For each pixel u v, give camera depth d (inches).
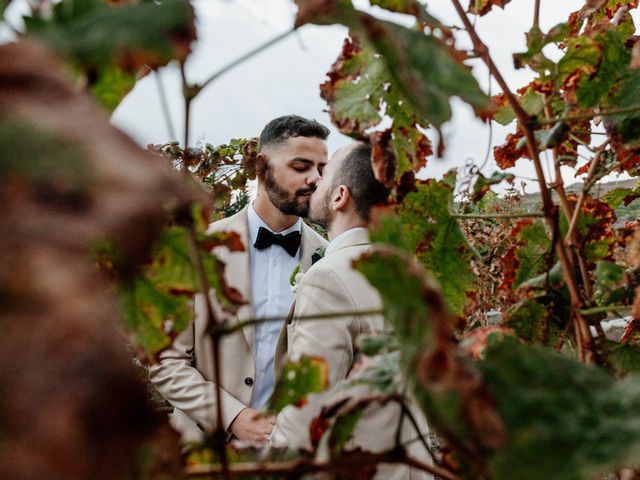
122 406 9.0
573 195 40.4
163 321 25.3
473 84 18.0
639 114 32.0
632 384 18.6
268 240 100.7
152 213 8.9
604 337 33.4
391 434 51.9
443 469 22.0
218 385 18.1
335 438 23.8
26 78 10.6
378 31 16.5
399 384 22.7
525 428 17.5
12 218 8.4
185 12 13.5
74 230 8.4
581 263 35.3
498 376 19.0
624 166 37.1
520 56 33.1
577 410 18.0
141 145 10.5
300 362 25.2
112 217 8.6
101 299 8.7
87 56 12.3
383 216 20.9
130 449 9.0
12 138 9.1
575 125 36.9
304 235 109.7
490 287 111.3
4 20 14.3
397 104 32.9
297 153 98.2
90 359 8.4
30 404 8.0
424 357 15.4
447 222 36.6
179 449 16.2
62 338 8.2
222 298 25.4
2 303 8.2
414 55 17.5
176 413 87.4
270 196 100.7
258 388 91.4
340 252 64.3
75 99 10.6
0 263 8.2
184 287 24.8
